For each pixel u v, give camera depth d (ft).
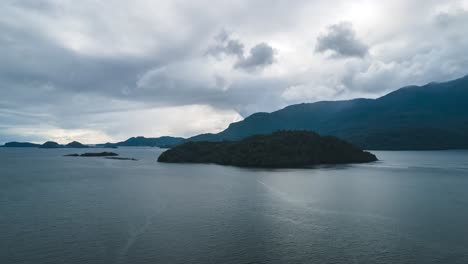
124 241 186.80
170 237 193.47
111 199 306.76
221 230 206.39
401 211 254.68
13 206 274.36
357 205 276.41
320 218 234.38
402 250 173.99
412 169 614.34
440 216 239.71
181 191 353.72
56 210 258.98
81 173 571.28
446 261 160.97
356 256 166.09
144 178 483.51
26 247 177.58
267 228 210.38
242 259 162.71
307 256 166.20
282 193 335.67
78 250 173.58
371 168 639.76
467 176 496.23
